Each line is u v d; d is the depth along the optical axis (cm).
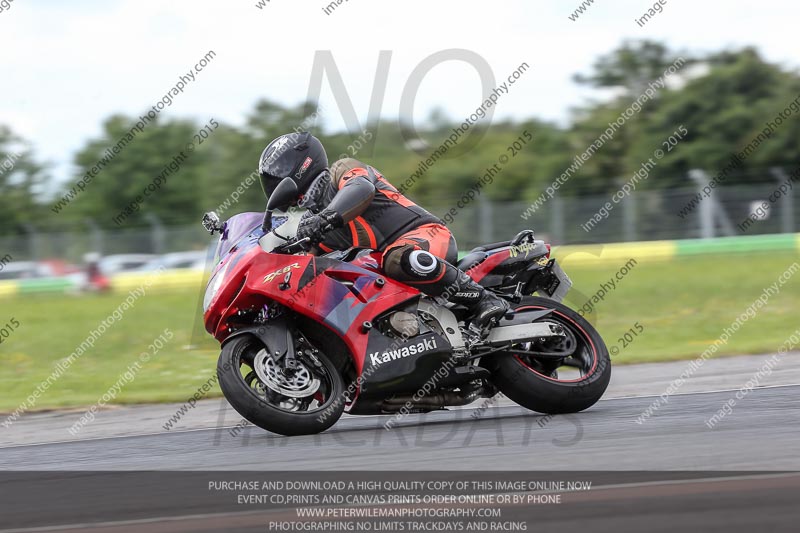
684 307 5350
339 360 1884
